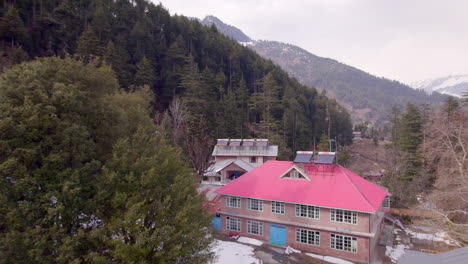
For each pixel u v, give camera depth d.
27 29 57.78
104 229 13.62
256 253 24.81
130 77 64.25
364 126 171.62
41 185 13.66
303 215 26.12
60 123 13.95
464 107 47.47
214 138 64.12
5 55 48.31
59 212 13.12
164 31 93.62
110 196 14.97
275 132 78.75
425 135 52.53
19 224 12.50
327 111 123.38
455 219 32.75
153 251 14.16
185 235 14.79
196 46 102.44
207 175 48.81
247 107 91.56
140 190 14.88
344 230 24.00
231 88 98.19
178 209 15.38
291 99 100.12
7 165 12.09
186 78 69.38
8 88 13.62
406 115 57.28
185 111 55.84
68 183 13.02
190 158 35.09
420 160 49.00
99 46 60.81
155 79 68.56
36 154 13.45
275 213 27.39
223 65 102.25
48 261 12.59
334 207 24.31
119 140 16.45
